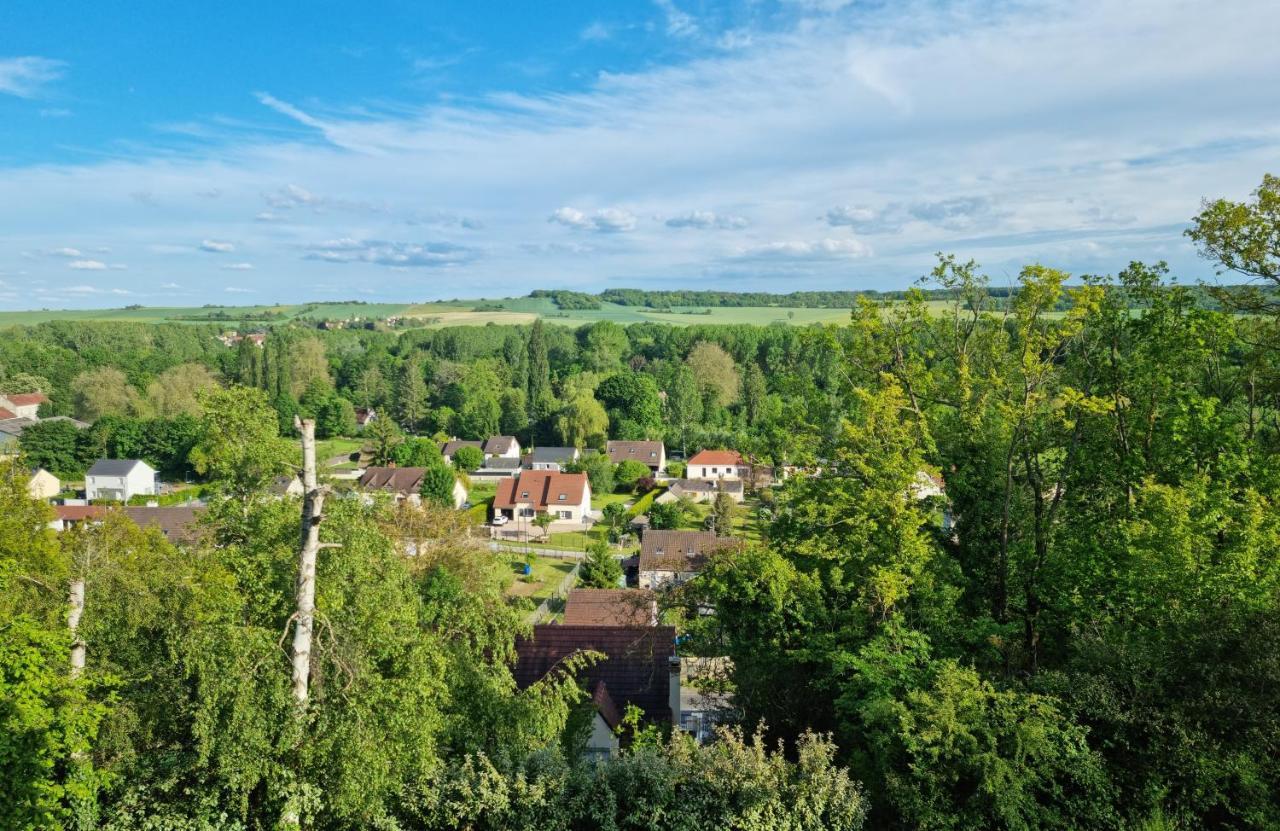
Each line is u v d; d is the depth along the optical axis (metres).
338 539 15.43
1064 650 21.12
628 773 15.69
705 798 15.42
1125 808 15.11
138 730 15.45
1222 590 17.00
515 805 15.44
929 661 17.59
